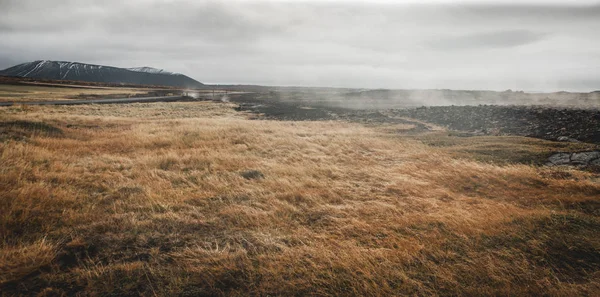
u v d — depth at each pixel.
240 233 4.94
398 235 4.91
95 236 4.67
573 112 27.45
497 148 13.19
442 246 4.45
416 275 3.71
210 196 6.93
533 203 6.61
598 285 3.41
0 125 13.64
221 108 48.41
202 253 4.21
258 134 18.03
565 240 4.39
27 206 5.46
